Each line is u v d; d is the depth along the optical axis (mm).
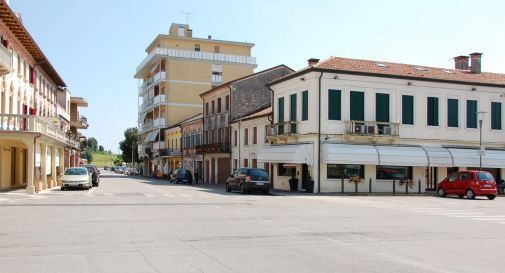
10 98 33250
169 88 76312
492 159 38594
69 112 69250
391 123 36594
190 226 14531
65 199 25125
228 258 9641
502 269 8953
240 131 50688
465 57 44906
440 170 38562
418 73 38938
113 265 8867
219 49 83812
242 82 53469
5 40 30781
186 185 50156
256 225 15008
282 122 39438
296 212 19609
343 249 10883
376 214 19156
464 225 15688
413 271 8688
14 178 37906
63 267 8664
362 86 36438
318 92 35406
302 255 10086
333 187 35344
